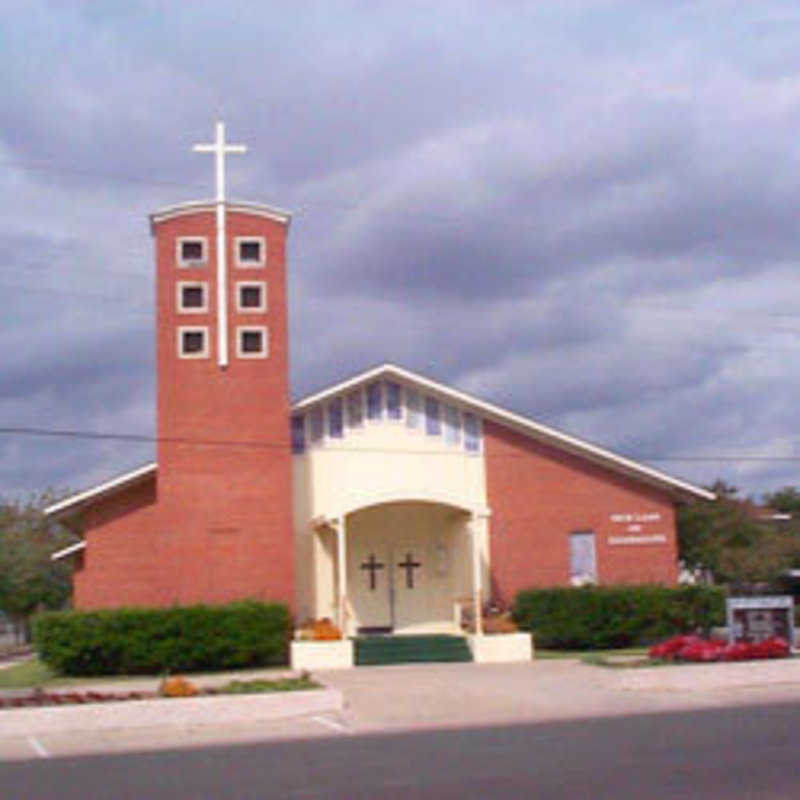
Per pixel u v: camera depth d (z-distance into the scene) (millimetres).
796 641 32281
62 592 61906
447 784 13750
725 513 52062
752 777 13516
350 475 36188
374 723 21531
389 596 36125
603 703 23344
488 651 32344
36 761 18047
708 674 25547
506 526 36906
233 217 34875
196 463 33688
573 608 34156
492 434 37281
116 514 35938
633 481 37781
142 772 16125
